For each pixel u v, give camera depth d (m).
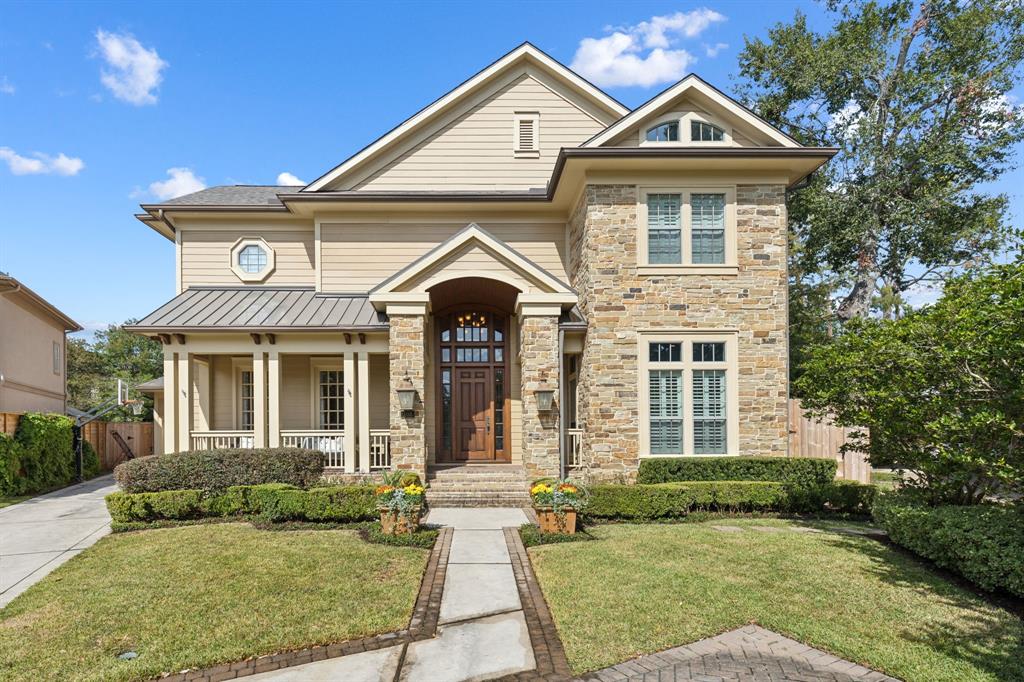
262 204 14.25
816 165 11.55
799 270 22.91
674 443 11.48
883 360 7.09
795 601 5.59
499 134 14.67
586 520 9.33
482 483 11.47
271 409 11.90
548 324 11.51
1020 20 19.22
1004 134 19.16
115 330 38.12
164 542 7.73
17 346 16.06
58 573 6.59
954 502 7.43
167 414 11.62
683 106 12.02
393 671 4.33
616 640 4.75
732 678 4.16
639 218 11.71
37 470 13.59
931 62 20.95
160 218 14.26
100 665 4.41
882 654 4.48
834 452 12.51
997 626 5.06
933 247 21.22
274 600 5.61
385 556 7.00
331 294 13.95
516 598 5.80
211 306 12.88
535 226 14.41
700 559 6.89
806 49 22.19
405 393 10.99
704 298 11.65
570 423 13.39
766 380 11.60
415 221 14.34
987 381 6.20
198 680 4.23
